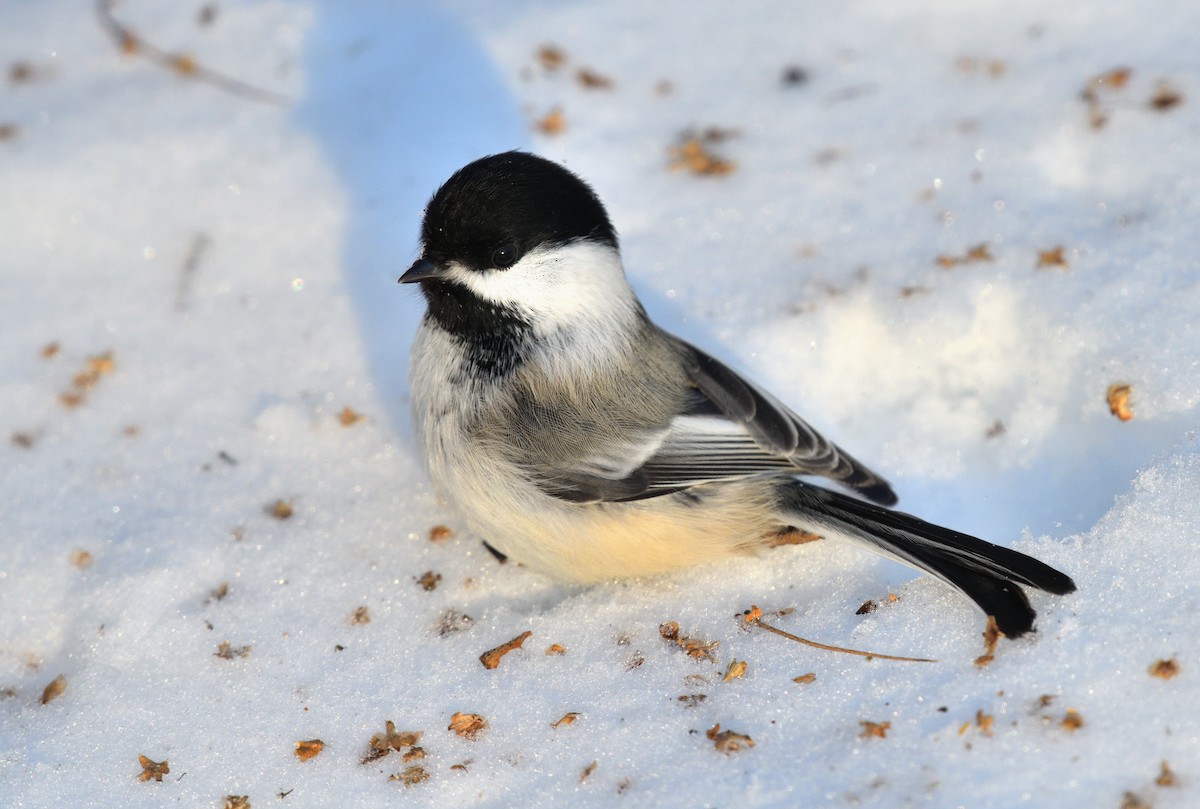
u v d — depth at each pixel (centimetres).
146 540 634
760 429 598
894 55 863
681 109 848
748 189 789
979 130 794
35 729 549
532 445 569
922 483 650
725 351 701
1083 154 755
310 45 898
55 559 624
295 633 590
